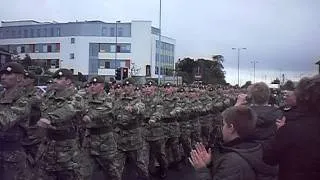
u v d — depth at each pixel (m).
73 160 7.05
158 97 11.67
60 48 102.00
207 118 15.01
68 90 7.08
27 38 105.81
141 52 99.69
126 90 10.12
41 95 7.77
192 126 13.30
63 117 6.73
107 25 100.38
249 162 3.69
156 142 11.05
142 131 10.27
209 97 16.06
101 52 100.31
